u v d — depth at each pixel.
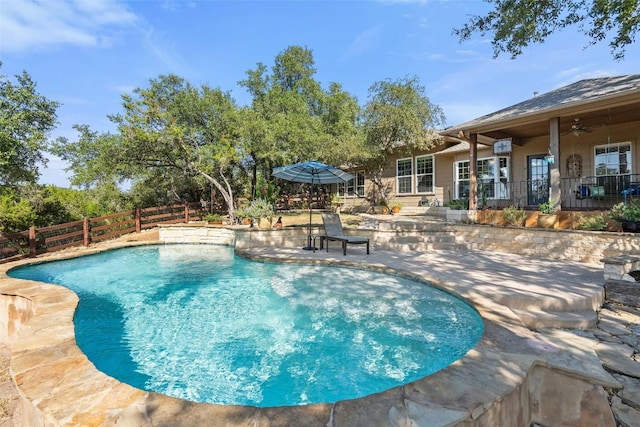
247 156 17.06
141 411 2.23
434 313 5.01
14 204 11.97
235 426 2.09
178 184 19.44
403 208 16.19
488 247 9.52
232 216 15.31
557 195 8.66
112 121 13.50
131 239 13.62
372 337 4.30
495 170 13.52
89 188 18.83
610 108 8.40
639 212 6.98
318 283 6.65
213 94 16.17
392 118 12.11
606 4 7.87
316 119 18.31
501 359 3.01
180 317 5.20
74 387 2.52
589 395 2.75
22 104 11.32
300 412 2.23
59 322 4.00
